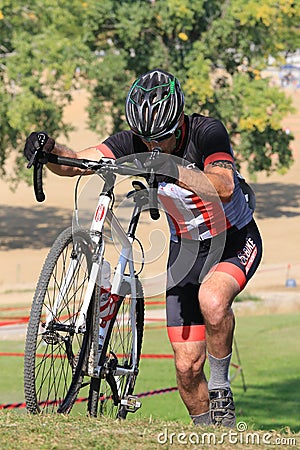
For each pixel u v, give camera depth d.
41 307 7.27
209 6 67.62
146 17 63.88
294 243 66.31
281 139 71.75
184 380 8.54
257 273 52.53
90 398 7.79
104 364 7.70
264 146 71.50
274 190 96.00
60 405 7.57
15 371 26.20
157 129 7.29
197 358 8.48
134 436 6.60
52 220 77.75
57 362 8.98
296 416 22.92
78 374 7.58
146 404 23.00
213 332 7.97
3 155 62.88
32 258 61.41
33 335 7.24
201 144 7.64
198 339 8.49
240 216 8.40
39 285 7.27
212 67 70.38
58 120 61.47
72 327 7.32
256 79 68.31
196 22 66.81
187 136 7.69
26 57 58.50
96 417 7.45
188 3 63.44
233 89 67.69
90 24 63.72
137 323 8.54
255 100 67.12
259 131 70.19
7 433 6.43
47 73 60.56
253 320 39.31
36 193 7.50
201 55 65.25
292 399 25.09
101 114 68.00
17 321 34.94
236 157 72.12
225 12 67.50
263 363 30.09
